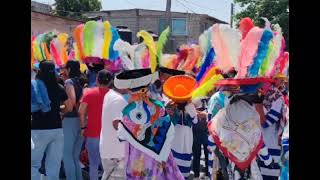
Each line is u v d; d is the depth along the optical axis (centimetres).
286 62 562
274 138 580
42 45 849
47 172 598
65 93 606
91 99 620
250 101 487
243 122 479
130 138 510
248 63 492
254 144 479
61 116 632
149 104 514
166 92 608
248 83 479
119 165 637
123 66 706
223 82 490
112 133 584
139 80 509
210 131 500
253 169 479
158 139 510
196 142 762
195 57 720
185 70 719
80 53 738
